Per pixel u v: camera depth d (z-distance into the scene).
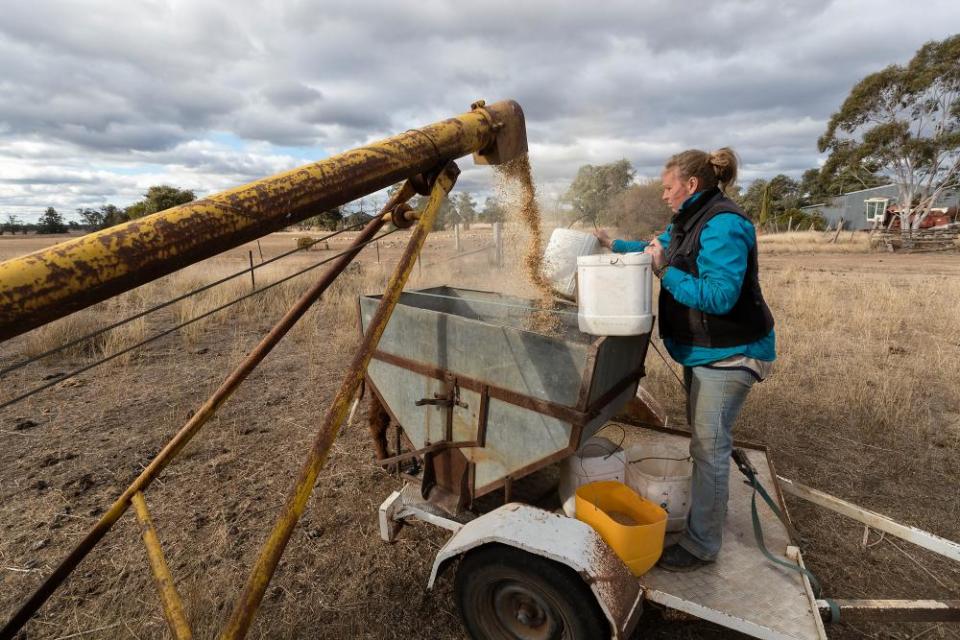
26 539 3.10
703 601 2.04
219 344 7.28
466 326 2.35
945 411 4.90
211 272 14.16
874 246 25.44
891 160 33.00
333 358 6.55
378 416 3.06
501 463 2.37
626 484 2.55
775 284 12.54
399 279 1.69
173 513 3.35
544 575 1.90
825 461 4.06
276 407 5.03
